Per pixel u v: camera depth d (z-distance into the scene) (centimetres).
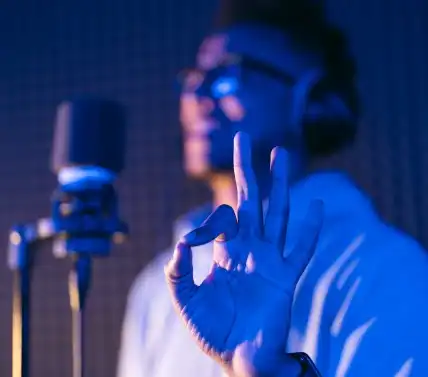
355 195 118
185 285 74
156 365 136
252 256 75
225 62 123
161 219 231
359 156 220
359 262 106
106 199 92
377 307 100
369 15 227
